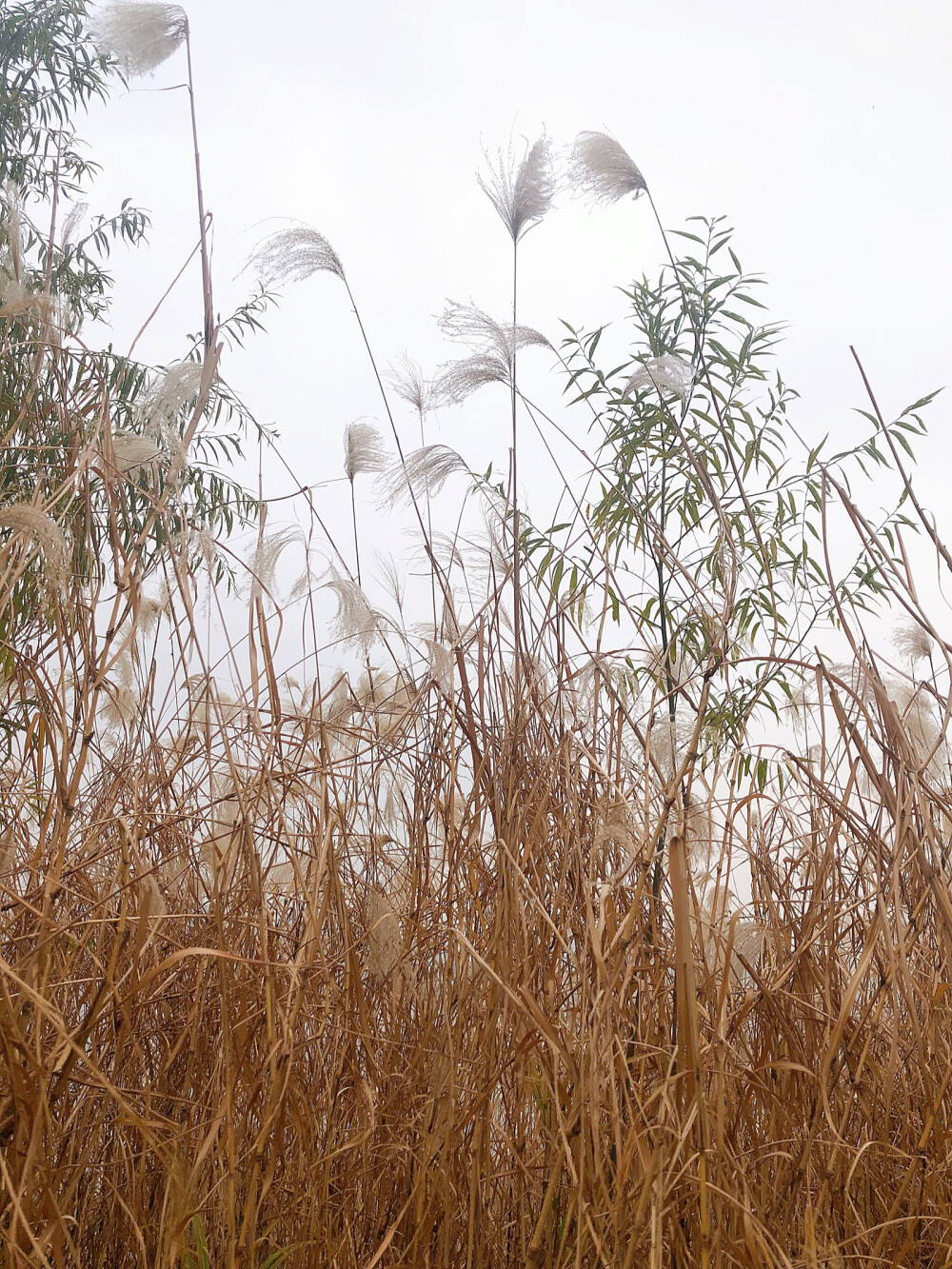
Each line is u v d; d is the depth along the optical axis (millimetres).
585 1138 1274
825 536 1527
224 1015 1249
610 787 1576
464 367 1946
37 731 1459
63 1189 1344
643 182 2004
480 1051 1430
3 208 1575
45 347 1597
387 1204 1442
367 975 1558
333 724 1716
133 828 1352
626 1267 1155
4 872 1309
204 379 1494
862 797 1679
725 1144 1300
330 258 1960
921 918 1627
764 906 1644
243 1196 1354
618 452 2336
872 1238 1396
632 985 1500
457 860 1573
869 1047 1523
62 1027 1112
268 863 1525
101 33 1704
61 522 1541
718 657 1440
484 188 2031
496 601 1809
